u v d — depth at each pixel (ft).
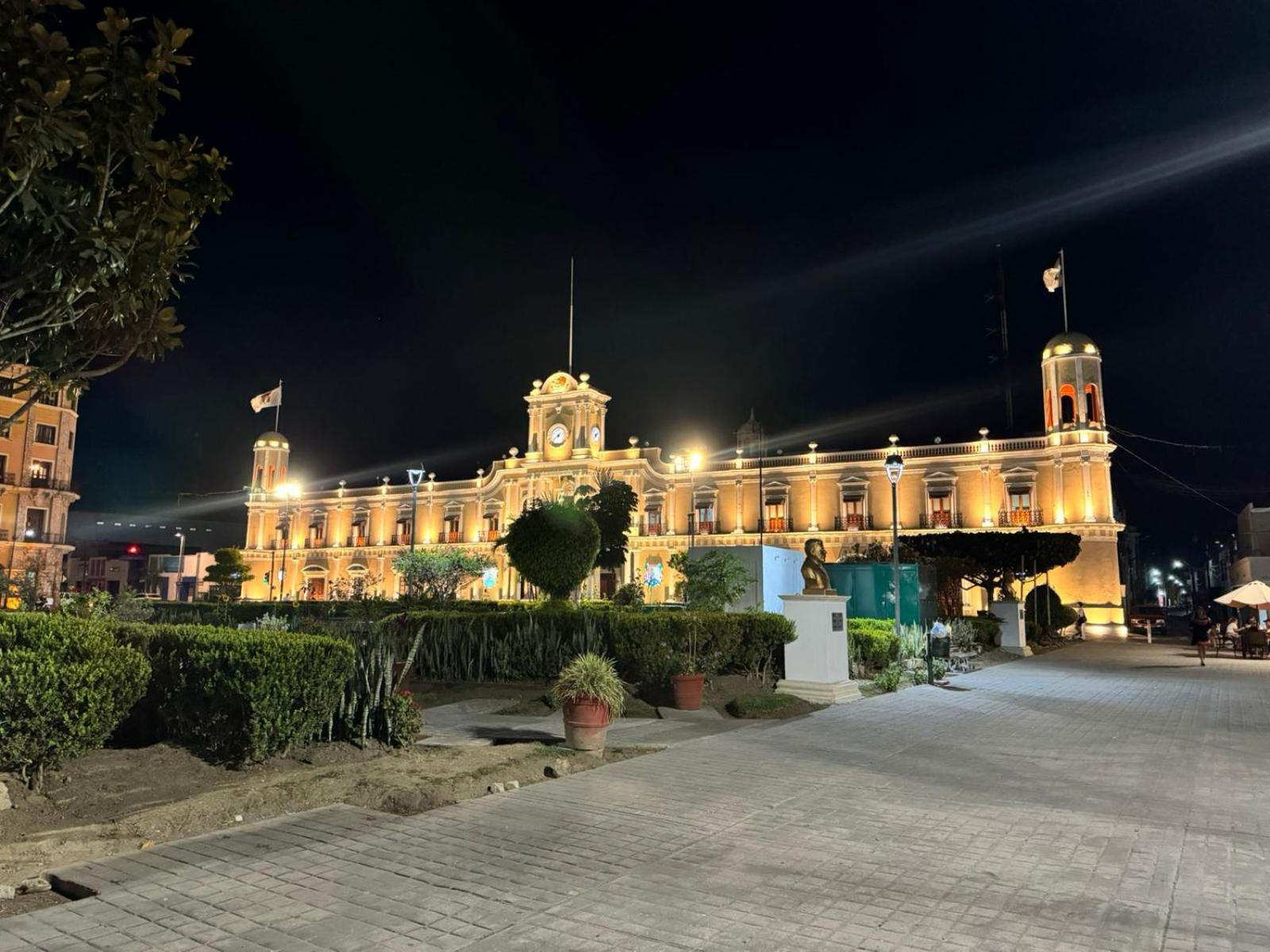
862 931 14.70
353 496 248.93
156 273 22.31
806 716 42.11
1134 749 33.86
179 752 25.73
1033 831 21.18
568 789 25.26
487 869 17.72
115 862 17.94
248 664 25.21
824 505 187.93
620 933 14.48
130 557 268.41
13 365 23.50
